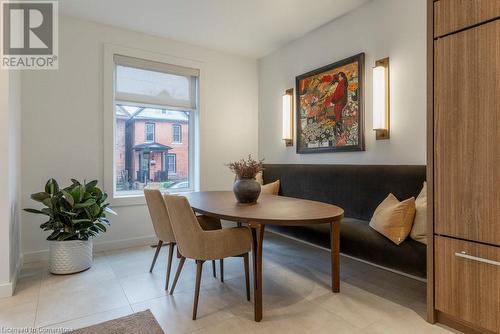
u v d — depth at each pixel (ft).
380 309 6.63
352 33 10.25
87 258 9.12
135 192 12.21
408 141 8.66
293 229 9.73
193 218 6.47
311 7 9.96
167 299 7.17
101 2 9.57
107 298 7.20
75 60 10.57
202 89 13.28
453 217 5.59
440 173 5.78
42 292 7.52
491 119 5.05
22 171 9.73
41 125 10.03
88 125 10.83
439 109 5.77
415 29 8.46
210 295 7.40
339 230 7.53
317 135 11.59
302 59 12.33
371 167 9.22
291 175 12.21
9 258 7.29
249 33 11.96
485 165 5.14
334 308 6.70
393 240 6.85
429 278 5.99
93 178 10.93
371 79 9.66
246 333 5.76
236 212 6.75
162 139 12.92
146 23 11.04
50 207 8.59
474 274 5.32
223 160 13.89
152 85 12.34
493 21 5.00
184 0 9.46
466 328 5.58
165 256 10.50
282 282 8.14
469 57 5.31
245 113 14.53
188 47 12.93
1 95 7.18
